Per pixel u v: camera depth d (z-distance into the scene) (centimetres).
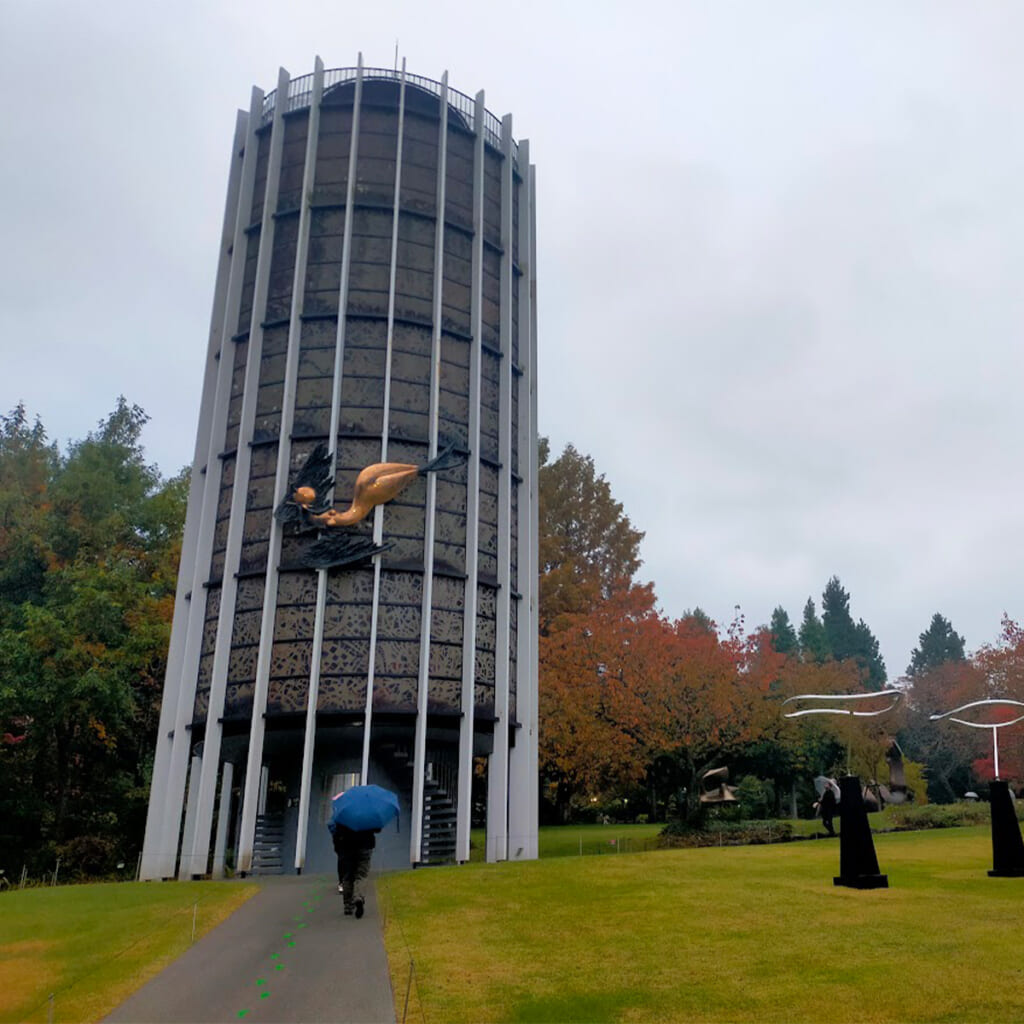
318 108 3584
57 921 1684
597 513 6700
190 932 1582
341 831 1723
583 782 5325
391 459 3206
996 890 1872
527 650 3512
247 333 3450
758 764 6362
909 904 1698
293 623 3042
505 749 3195
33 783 4531
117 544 5088
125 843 4528
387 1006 1120
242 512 3206
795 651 9069
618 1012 1075
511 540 3550
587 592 6069
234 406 3441
